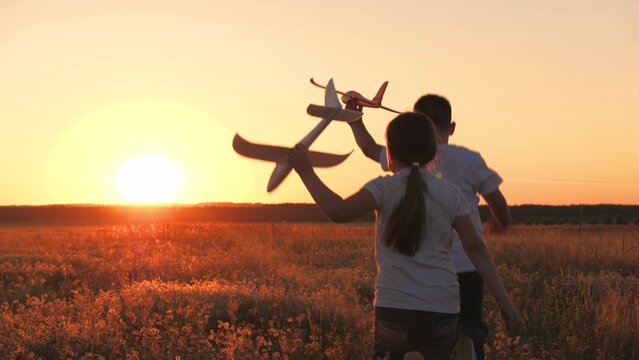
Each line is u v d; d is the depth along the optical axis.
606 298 9.02
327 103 3.48
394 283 3.38
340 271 13.22
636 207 96.06
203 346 5.77
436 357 3.43
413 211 3.31
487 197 4.44
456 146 4.49
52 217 90.62
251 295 8.45
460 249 4.54
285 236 23.80
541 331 7.66
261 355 5.76
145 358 5.74
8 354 5.63
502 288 3.46
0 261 15.58
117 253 17.17
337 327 7.58
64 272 13.67
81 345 6.01
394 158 3.48
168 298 8.10
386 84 4.58
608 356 6.57
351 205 3.32
